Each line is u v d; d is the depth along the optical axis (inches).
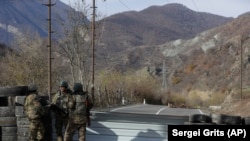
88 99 459.2
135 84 2527.1
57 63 2295.8
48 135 484.1
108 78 2345.0
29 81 2129.7
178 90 5708.7
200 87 5438.0
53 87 2122.3
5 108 478.3
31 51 2236.7
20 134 474.6
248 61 5078.7
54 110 464.8
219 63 5762.8
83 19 2440.9
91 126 511.2
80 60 2314.2
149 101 2551.7
